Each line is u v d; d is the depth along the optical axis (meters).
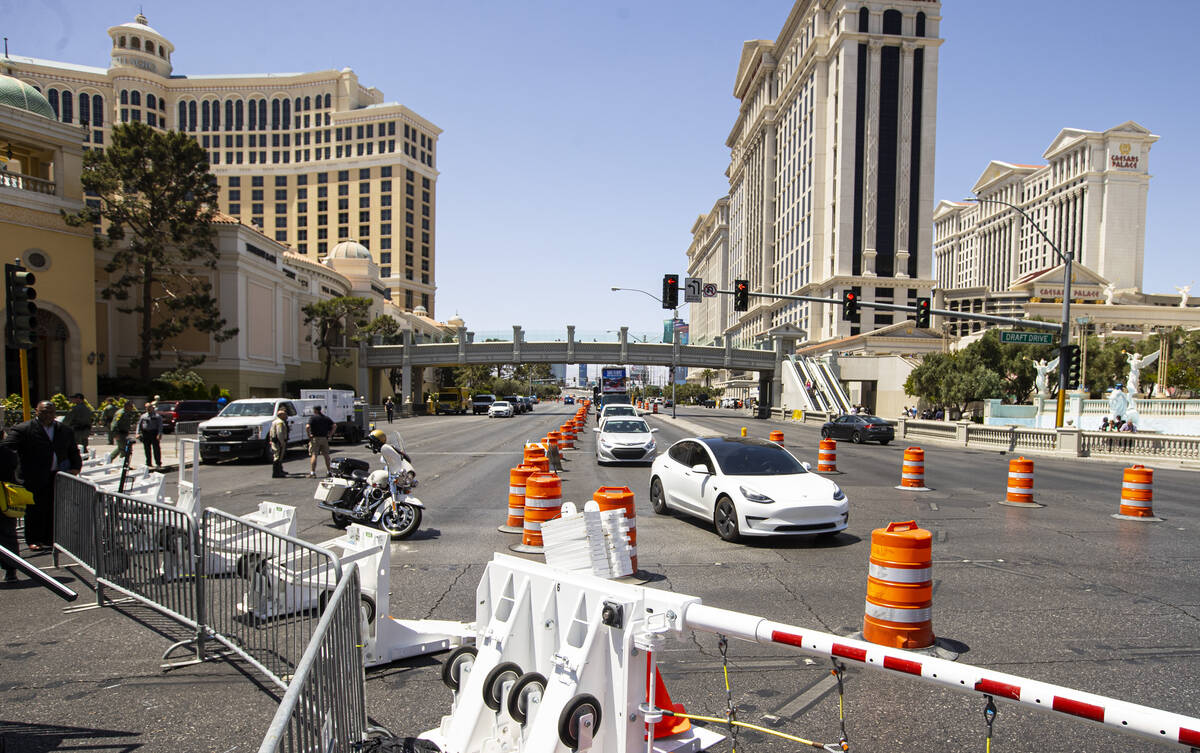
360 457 22.06
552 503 9.14
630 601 3.38
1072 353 25.00
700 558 8.53
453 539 9.63
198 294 40.34
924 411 54.75
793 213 103.25
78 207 32.97
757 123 119.12
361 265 71.75
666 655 5.38
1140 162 133.88
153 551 5.82
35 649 5.50
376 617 5.14
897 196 87.12
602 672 3.42
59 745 3.92
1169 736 2.10
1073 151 141.00
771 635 2.97
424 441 30.19
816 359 67.12
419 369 79.56
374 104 130.62
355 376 65.88
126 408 16.66
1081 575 7.74
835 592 7.01
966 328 83.62
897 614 5.38
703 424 47.72
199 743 3.95
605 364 67.81
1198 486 17.02
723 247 164.25
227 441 19.23
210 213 41.06
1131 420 32.03
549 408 98.19
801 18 100.12
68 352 32.44
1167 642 5.59
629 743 3.37
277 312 50.12
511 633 3.80
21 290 13.65
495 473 17.72
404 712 4.34
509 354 65.69
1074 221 140.50
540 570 3.88
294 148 124.69
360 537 5.48
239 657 5.33
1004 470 19.77
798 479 9.82
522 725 3.60
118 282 38.16
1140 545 9.34
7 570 7.35
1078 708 2.28
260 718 4.27
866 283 86.06
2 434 8.35
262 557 4.87
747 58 131.50
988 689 2.48
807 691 4.70
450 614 6.30
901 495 14.13
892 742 3.98
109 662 5.22
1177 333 54.59
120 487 10.16
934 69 87.25
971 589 7.16
